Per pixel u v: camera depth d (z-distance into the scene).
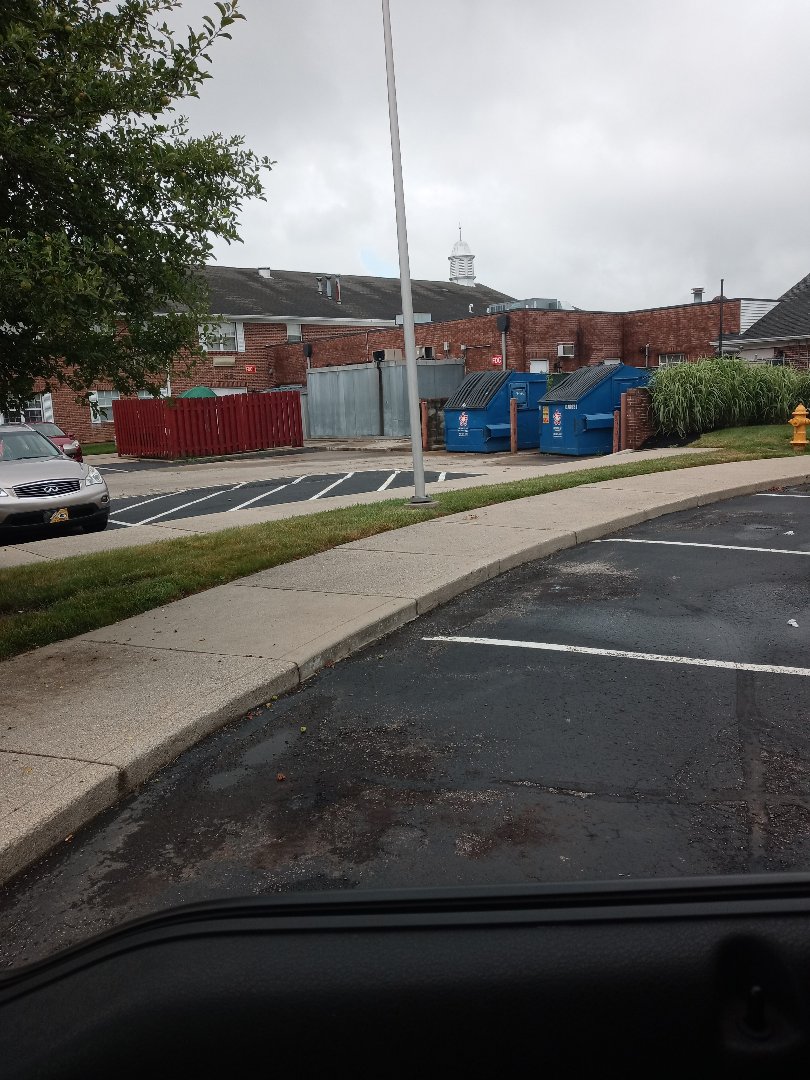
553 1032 0.79
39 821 3.40
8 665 5.48
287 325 40.78
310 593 6.99
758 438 17.73
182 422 27.38
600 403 20.31
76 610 6.61
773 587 6.89
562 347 30.70
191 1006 0.84
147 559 8.56
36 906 3.05
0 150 4.76
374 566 7.88
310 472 20.08
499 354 30.66
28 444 12.88
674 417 19.42
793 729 4.18
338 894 0.88
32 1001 0.94
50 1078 0.86
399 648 5.83
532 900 0.84
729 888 0.82
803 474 12.94
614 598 6.81
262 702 4.91
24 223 5.20
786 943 0.77
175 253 5.80
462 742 4.23
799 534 9.03
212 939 0.88
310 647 5.53
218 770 4.09
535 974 0.79
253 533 9.78
